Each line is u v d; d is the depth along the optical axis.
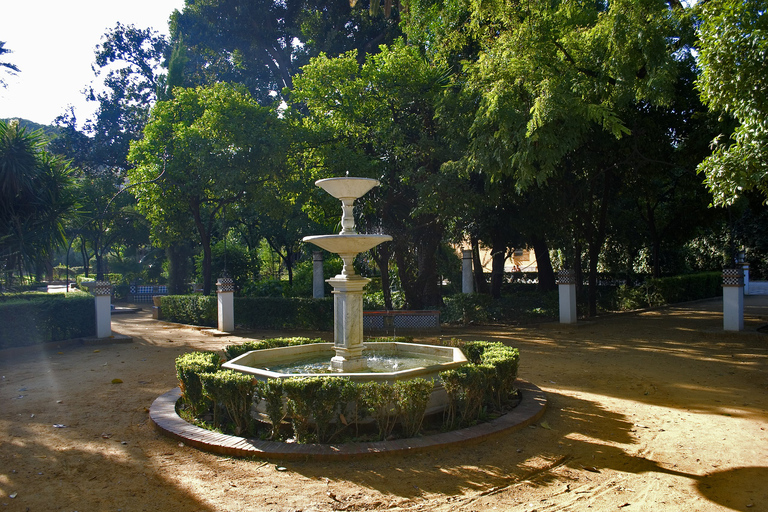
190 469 4.17
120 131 27.80
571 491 3.75
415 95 13.30
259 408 5.34
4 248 12.07
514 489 3.78
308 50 23.91
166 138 15.21
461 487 3.81
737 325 11.26
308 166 14.67
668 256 25.31
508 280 27.19
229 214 17.53
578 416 5.59
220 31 24.55
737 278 11.25
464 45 13.66
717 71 6.78
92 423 5.47
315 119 15.16
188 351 10.65
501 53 10.27
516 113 9.79
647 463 4.26
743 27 6.53
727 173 6.81
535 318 14.66
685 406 6.02
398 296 17.17
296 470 4.12
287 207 14.79
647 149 12.76
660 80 8.96
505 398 5.99
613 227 20.88
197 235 25.53
